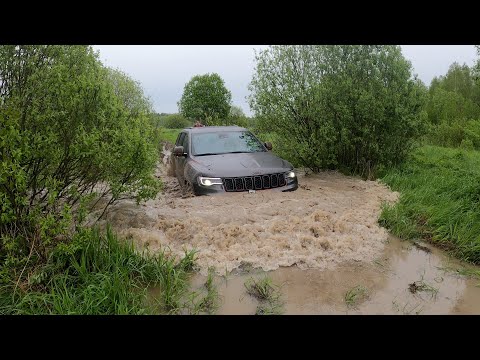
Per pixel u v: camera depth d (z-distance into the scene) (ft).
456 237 17.44
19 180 12.11
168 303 12.13
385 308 12.07
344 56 30.89
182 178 26.71
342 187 26.50
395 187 25.96
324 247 16.56
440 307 12.17
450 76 115.24
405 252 16.60
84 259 13.16
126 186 17.01
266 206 20.18
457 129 61.36
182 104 106.42
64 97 14.15
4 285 12.30
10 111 12.13
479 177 24.53
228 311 11.87
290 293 12.97
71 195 15.69
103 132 15.46
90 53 15.76
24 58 14.15
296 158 31.55
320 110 29.94
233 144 26.53
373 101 28.58
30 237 13.52
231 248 16.05
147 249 14.64
